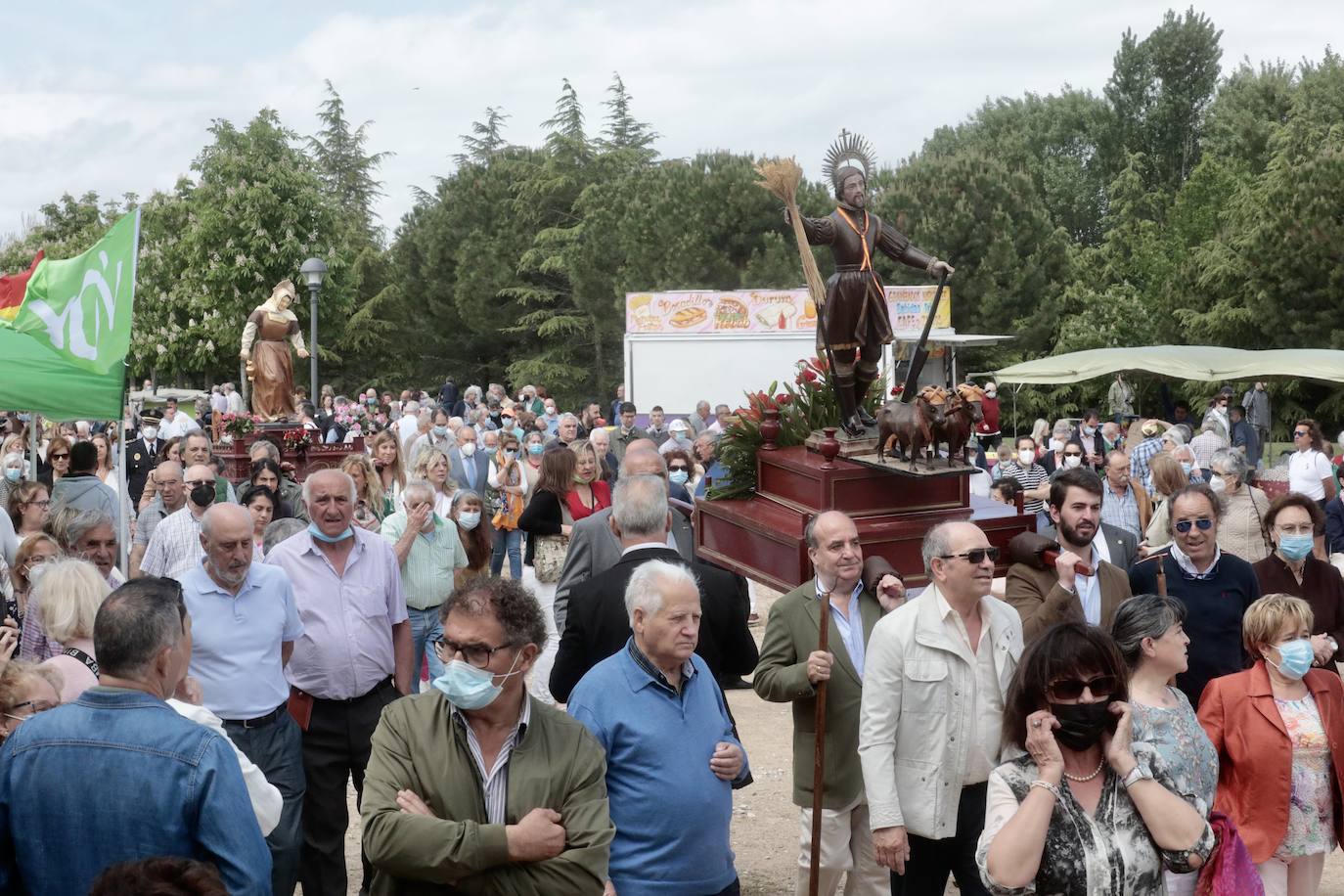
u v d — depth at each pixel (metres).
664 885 4.13
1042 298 40.16
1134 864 3.35
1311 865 5.19
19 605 6.73
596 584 5.25
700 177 42.00
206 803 3.46
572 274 47.66
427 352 56.19
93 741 3.47
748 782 4.47
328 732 5.92
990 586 4.81
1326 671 5.21
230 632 5.41
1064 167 60.69
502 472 12.75
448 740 3.60
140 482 15.73
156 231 48.28
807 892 5.41
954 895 6.18
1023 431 40.62
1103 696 3.37
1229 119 56.59
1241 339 37.38
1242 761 5.09
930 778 4.75
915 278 39.47
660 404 27.62
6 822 3.49
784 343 27.45
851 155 6.29
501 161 57.72
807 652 5.29
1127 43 63.50
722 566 6.74
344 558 6.04
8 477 12.37
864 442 6.25
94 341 8.78
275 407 19.83
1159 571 5.80
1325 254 35.44
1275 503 6.32
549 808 3.57
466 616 3.49
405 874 3.45
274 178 46.56
